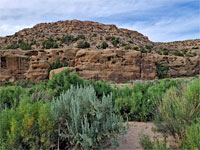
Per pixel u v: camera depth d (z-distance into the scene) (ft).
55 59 128.16
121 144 11.05
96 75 113.39
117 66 115.55
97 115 9.62
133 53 119.03
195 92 12.67
